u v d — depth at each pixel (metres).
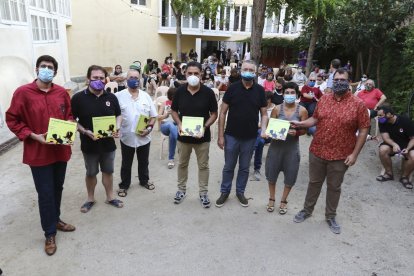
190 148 4.38
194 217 4.26
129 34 20.53
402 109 8.58
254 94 4.18
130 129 4.55
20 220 4.09
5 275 3.16
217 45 25.83
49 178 3.42
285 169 4.24
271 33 24.17
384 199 4.90
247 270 3.33
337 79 3.61
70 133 3.29
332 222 4.07
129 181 4.81
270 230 4.02
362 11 10.91
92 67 3.90
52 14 12.80
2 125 7.77
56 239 3.72
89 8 17.81
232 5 19.03
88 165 4.12
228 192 4.57
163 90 8.69
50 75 3.24
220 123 4.36
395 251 3.69
